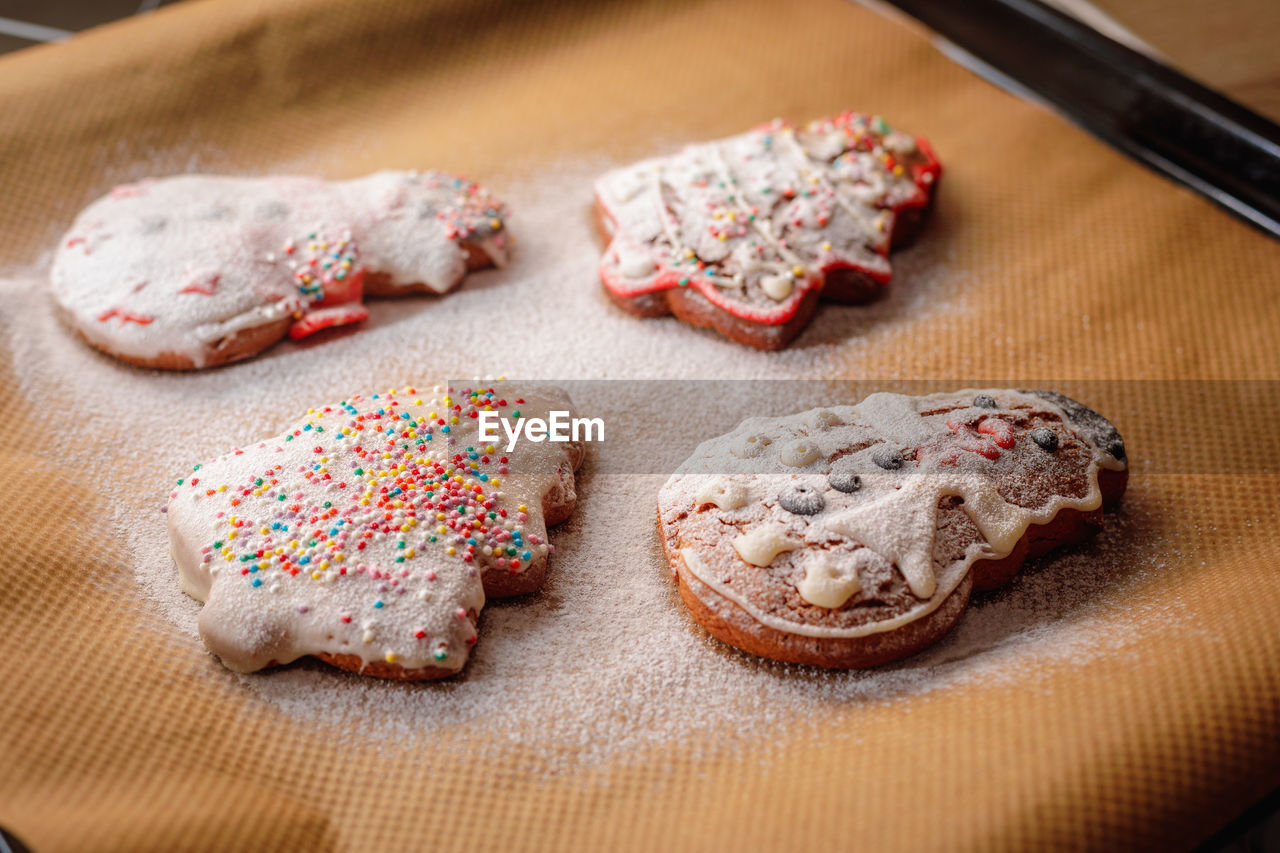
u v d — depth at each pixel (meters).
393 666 0.32
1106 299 0.41
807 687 0.33
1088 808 0.30
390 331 0.40
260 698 0.32
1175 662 0.32
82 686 0.32
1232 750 0.31
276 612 0.33
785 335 0.39
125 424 0.38
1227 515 0.36
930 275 0.42
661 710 0.33
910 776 0.31
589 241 0.43
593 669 0.33
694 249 0.40
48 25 0.49
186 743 0.32
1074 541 0.35
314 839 0.30
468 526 0.34
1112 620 0.34
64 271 0.39
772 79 0.47
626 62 0.48
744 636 0.33
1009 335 0.40
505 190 0.44
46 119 0.43
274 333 0.39
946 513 0.34
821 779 0.31
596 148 0.45
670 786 0.31
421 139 0.45
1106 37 0.45
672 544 0.34
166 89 0.45
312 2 0.46
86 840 0.29
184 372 0.39
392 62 0.47
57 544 0.35
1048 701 0.32
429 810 0.31
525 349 0.40
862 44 0.48
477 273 0.42
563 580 0.35
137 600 0.34
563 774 0.32
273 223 0.40
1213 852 0.31
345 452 0.35
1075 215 0.43
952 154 0.45
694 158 0.42
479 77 0.47
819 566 0.33
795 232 0.40
